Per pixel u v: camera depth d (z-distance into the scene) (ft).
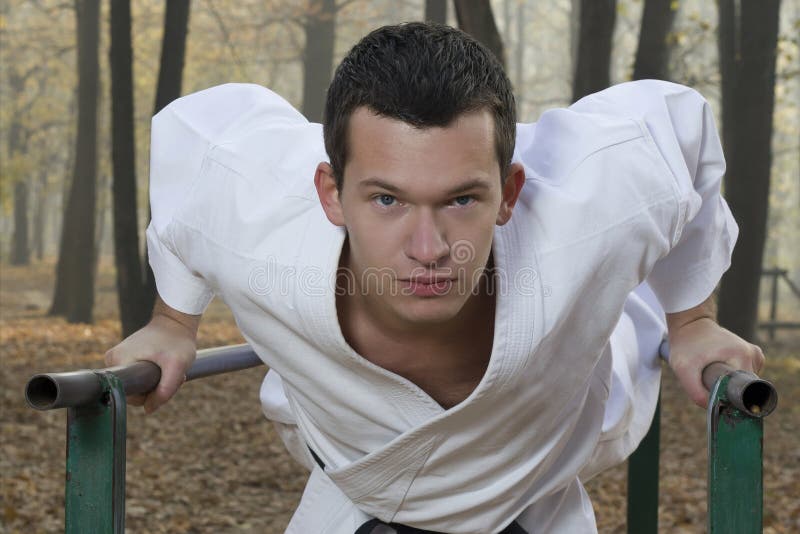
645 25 39.73
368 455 5.74
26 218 133.49
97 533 4.92
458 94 4.41
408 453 5.65
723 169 6.50
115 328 57.98
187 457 23.68
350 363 5.45
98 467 4.92
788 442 27.22
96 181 60.95
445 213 4.54
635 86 6.40
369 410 5.66
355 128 4.58
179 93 40.57
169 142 6.55
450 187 4.46
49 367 40.45
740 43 42.09
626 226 5.45
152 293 42.65
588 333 5.55
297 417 6.48
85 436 4.93
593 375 6.40
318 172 5.05
